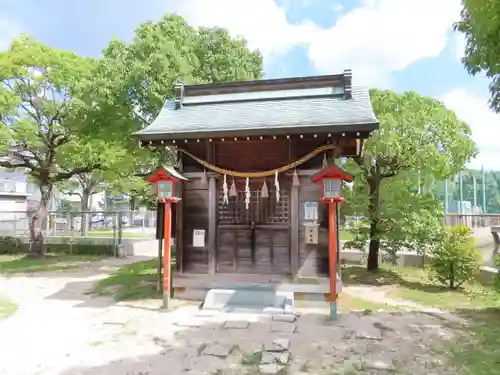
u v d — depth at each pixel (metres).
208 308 8.54
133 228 38.72
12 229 27.86
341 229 14.54
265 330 7.05
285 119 8.80
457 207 47.03
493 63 6.50
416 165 12.37
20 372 5.13
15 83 16.61
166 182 8.74
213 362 5.52
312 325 7.39
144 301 9.37
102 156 15.70
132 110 14.74
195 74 15.18
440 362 5.50
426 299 9.79
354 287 11.66
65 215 28.50
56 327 7.26
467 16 6.99
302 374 5.09
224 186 9.05
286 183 9.20
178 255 9.59
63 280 12.88
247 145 9.45
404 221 12.28
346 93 9.39
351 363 5.47
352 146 10.20
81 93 15.16
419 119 11.90
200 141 9.27
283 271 9.04
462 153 12.14
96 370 5.21
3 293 10.62
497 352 5.87
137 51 14.34
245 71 16.11
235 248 9.35
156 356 5.76
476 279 12.94
